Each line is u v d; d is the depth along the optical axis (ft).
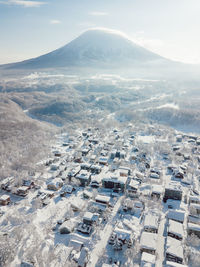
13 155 410.31
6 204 278.46
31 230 222.07
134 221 241.14
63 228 224.53
